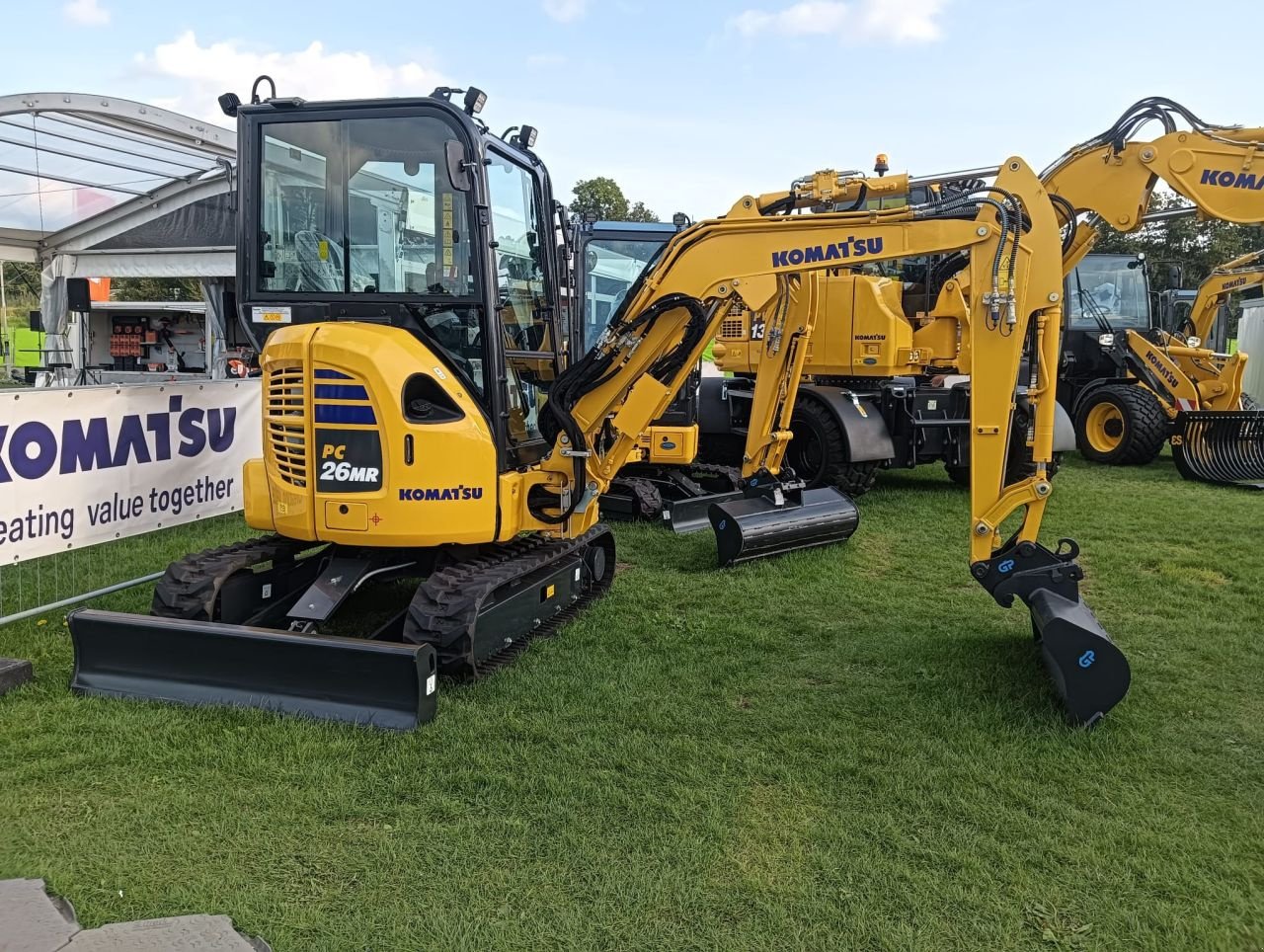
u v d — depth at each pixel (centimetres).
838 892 279
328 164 451
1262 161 438
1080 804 334
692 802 328
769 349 698
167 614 433
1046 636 390
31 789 327
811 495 728
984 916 269
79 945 243
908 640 505
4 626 491
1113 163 473
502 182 475
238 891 272
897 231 443
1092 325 1277
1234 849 305
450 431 426
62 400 499
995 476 434
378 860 290
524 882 281
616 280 848
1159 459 1252
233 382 631
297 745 359
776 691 435
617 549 708
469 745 365
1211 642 511
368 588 570
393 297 447
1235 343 2150
